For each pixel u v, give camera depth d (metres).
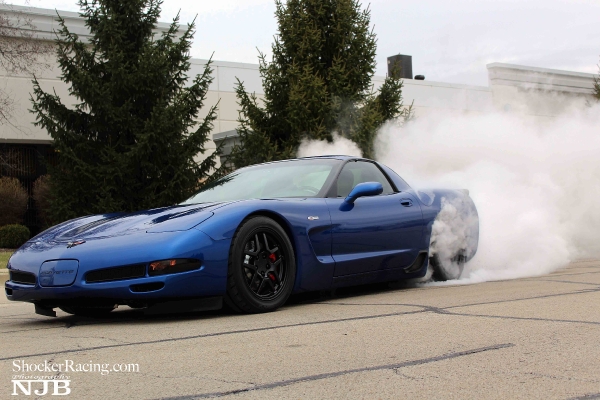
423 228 5.12
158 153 11.16
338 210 4.46
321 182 4.68
